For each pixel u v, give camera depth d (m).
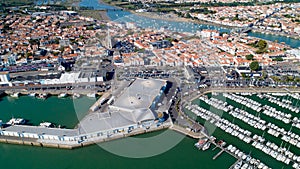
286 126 171.25
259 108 189.25
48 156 152.50
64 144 157.12
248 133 162.00
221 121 174.75
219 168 139.00
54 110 197.12
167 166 141.12
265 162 142.00
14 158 152.00
